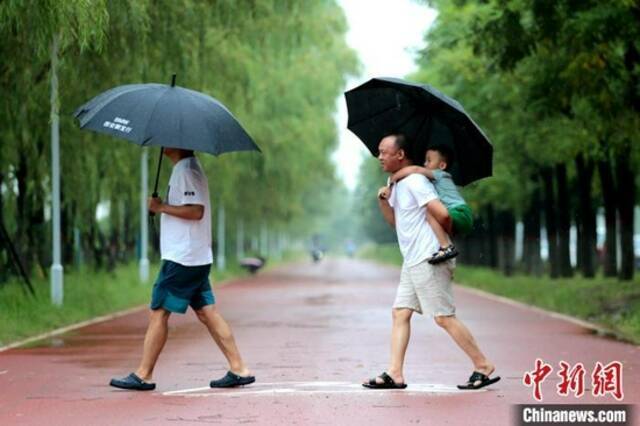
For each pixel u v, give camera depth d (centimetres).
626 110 6153
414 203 3112
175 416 2705
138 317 6881
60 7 4144
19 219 7469
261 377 3547
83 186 7631
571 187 12275
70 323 6219
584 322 6262
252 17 6362
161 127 3080
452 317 3152
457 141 3284
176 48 6038
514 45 6009
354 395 3050
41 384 3378
